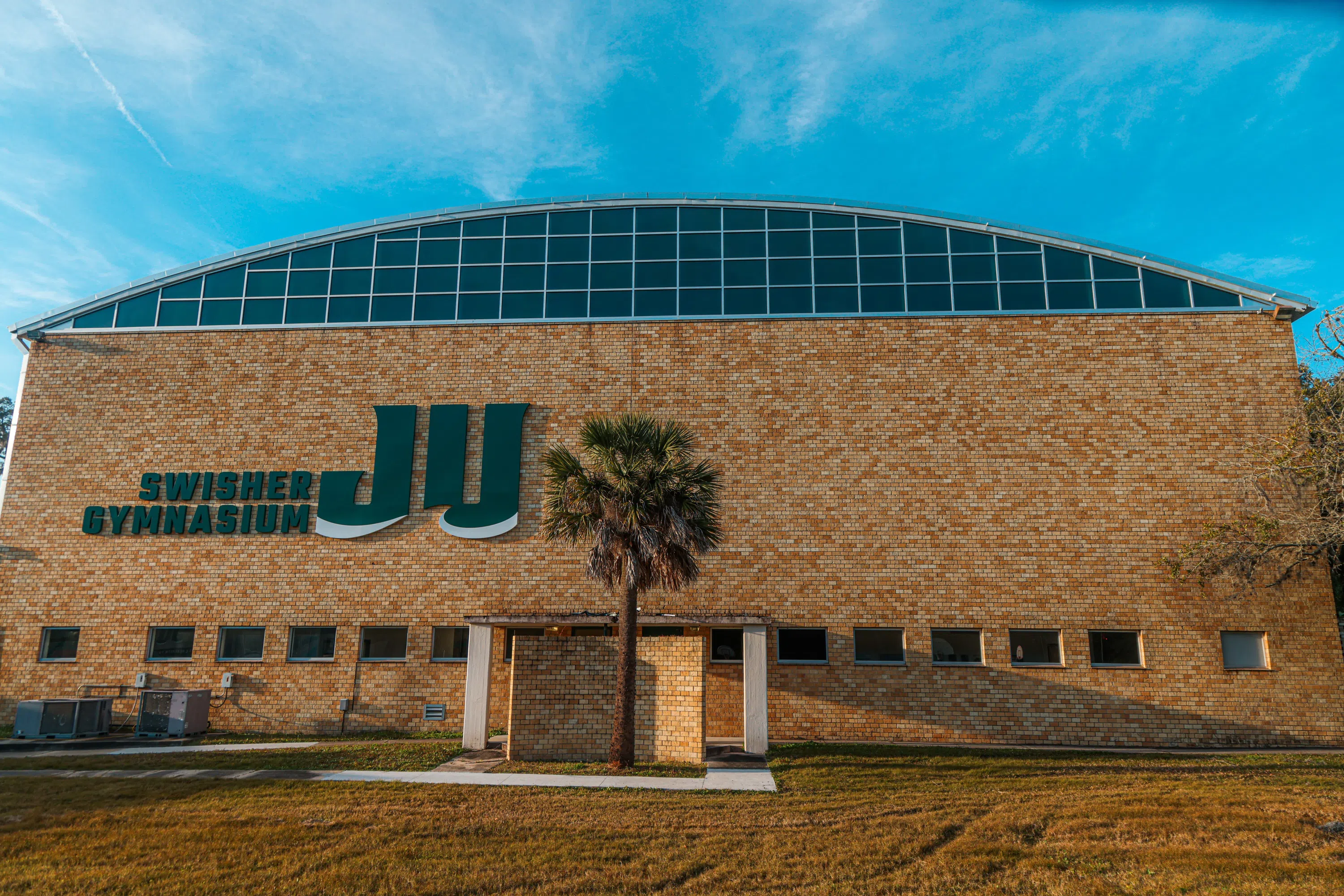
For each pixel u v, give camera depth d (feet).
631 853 36.42
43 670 75.51
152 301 83.35
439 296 82.23
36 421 80.59
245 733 73.10
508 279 82.33
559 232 83.30
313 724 73.61
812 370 77.51
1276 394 73.92
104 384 81.25
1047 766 58.18
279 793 47.47
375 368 80.43
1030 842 38.29
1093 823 40.96
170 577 77.00
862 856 36.04
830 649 72.08
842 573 73.31
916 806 45.03
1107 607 71.46
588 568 55.52
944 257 79.92
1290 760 60.85
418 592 75.56
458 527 76.38
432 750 61.62
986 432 75.20
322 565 76.54
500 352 80.02
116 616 76.38
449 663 74.08
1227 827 40.19
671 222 82.89
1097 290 77.66
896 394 76.48
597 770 55.77
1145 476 73.46
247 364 81.15
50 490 79.15
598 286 81.66
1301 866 34.12
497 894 31.60
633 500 54.70
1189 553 68.59
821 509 74.64
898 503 74.33
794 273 80.69
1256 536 66.74
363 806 44.39
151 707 70.90
